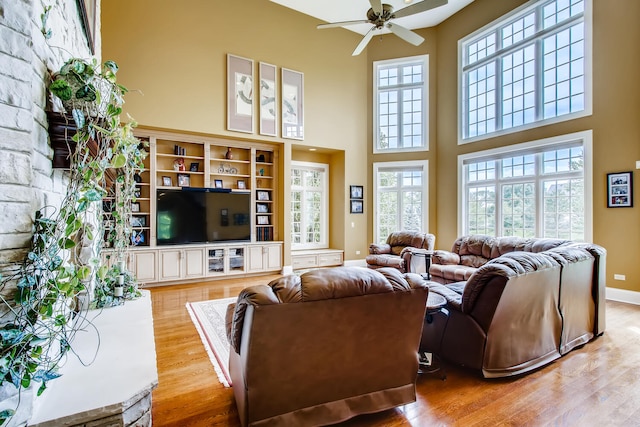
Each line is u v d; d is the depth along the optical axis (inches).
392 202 288.8
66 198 61.0
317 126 261.9
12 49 49.3
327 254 272.4
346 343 64.7
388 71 289.6
